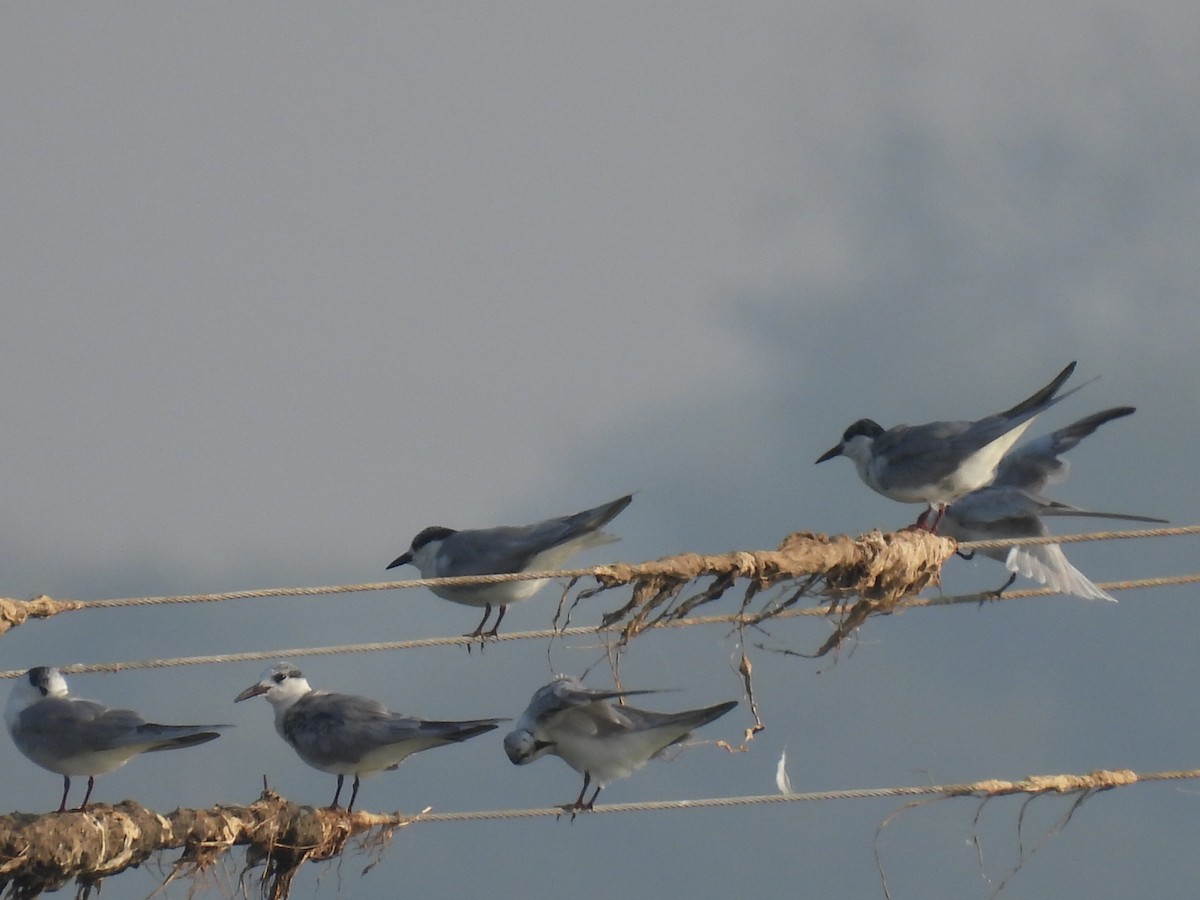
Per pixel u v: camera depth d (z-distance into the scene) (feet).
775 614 49.60
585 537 55.11
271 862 48.78
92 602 43.14
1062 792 48.98
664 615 47.96
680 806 46.34
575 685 51.85
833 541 49.57
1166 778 50.21
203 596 43.34
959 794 48.06
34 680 52.60
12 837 43.60
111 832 45.11
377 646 47.01
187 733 50.90
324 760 53.42
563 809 51.08
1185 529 50.80
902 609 51.29
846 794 47.26
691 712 49.83
